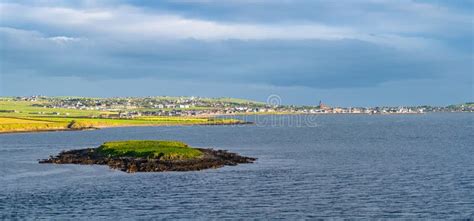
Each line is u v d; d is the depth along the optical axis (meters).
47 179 105.62
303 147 191.00
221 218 71.94
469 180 101.50
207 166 123.00
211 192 90.44
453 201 81.25
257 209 77.19
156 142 155.50
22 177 108.56
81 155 145.75
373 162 136.50
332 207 78.31
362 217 72.12
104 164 129.25
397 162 135.75
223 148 186.62
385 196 86.12
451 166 124.75
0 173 114.75
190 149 141.12
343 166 127.62
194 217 72.44
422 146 189.62
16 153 166.25
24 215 73.56
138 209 77.25
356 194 88.19
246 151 174.00
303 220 70.88
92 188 94.56
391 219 70.88
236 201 82.81
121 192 90.44
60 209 77.25
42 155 158.88
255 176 109.25
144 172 114.81
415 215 72.88
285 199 84.38
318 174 112.62
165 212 75.31
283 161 139.75
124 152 138.62
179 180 103.44
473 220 69.75
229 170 118.81
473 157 145.75
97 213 74.75
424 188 93.00
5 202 82.06
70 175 111.19
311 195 87.62
